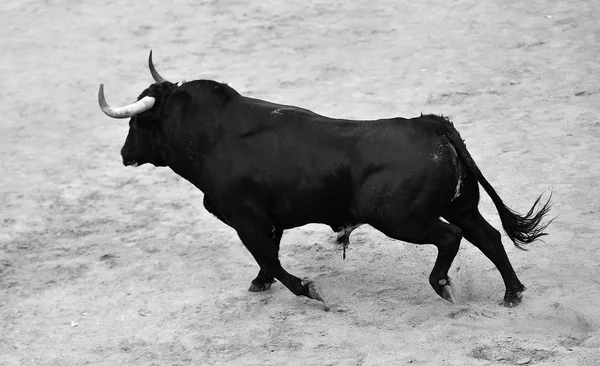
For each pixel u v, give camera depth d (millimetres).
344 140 7953
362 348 7676
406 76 14602
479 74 14414
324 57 15641
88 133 13734
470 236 8172
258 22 17453
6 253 10328
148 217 11031
